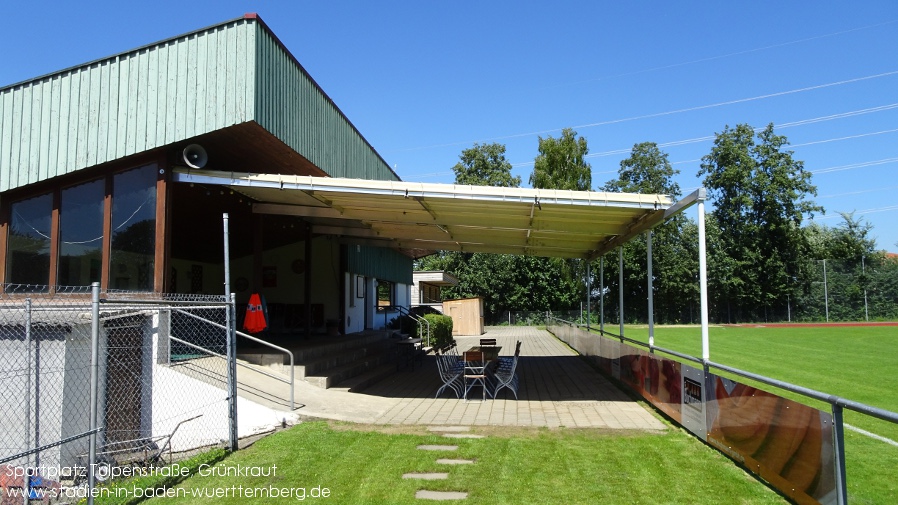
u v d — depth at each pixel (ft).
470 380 39.81
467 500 16.72
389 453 21.43
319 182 31.68
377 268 71.72
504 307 155.12
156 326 26.94
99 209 34.40
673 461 20.20
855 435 25.59
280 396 29.81
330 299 56.39
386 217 40.14
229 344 22.38
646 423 27.02
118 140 33.06
